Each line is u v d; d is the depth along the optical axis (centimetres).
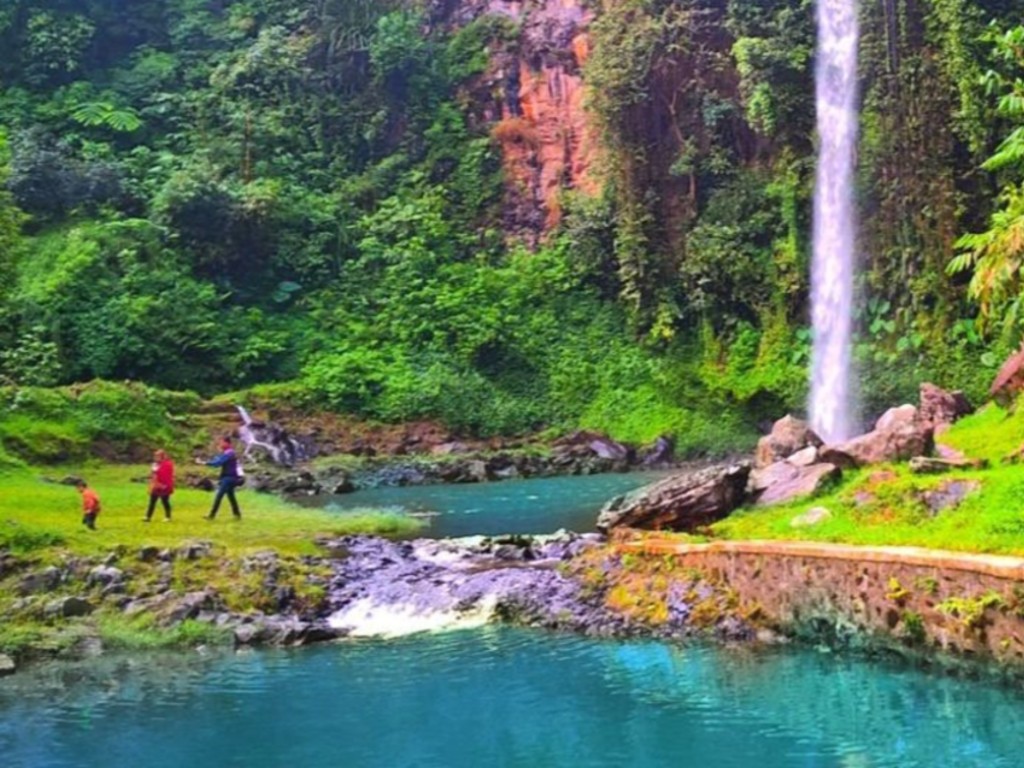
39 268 3750
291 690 1042
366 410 3650
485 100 4747
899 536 1152
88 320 3594
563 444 3519
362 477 2944
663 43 4097
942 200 3606
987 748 834
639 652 1142
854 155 3788
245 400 3531
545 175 4572
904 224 3678
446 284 4131
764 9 4062
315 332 3966
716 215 4034
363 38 4800
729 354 3847
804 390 3672
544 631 1243
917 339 3547
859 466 1650
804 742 865
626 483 2772
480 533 1877
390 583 1414
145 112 4669
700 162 4100
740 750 853
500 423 3725
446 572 1458
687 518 1560
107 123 4506
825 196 3847
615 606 1266
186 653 1185
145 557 1443
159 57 4903
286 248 4172
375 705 991
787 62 3859
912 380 3497
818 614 1109
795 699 967
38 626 1246
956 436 1961
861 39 3794
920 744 849
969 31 3466
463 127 4678
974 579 952
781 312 3834
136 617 1275
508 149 4628
